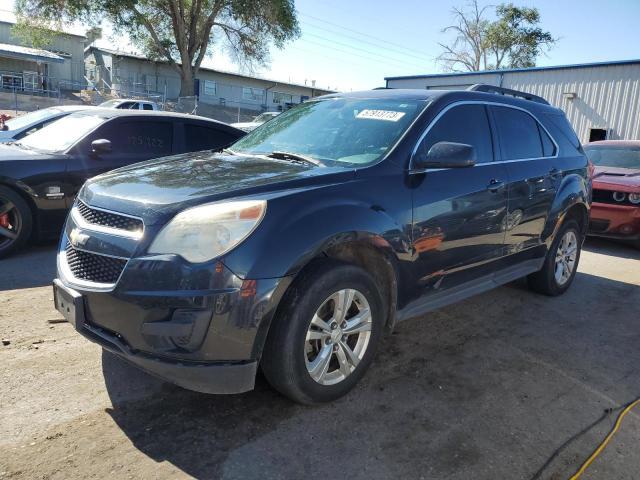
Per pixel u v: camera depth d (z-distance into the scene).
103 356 3.47
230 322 2.54
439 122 3.77
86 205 3.02
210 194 2.77
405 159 3.43
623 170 8.56
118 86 40.97
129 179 3.16
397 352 3.85
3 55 36.44
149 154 6.60
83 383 3.13
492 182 4.02
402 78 23.94
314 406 3.03
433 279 3.62
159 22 36.25
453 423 2.95
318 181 3.03
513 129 4.53
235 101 46.19
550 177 4.77
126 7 32.28
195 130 7.10
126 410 2.88
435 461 2.61
